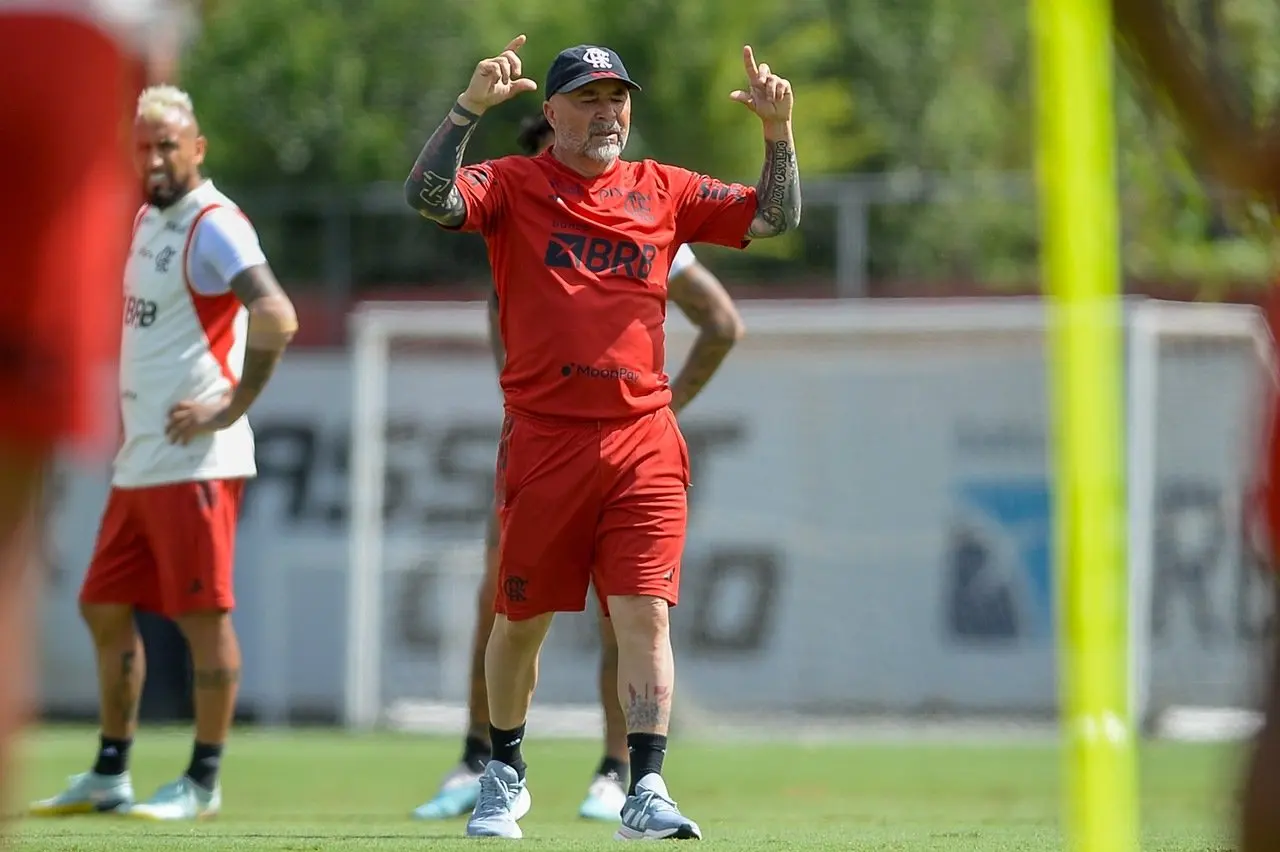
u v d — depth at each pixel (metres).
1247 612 54.81
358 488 56.03
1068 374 8.87
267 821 24.97
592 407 18.64
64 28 9.91
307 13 79.00
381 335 56.81
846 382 57.62
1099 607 8.92
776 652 57.62
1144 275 62.56
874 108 87.44
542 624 19.44
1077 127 8.88
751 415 58.09
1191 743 50.38
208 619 25.08
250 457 25.30
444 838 19.59
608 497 18.75
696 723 56.50
